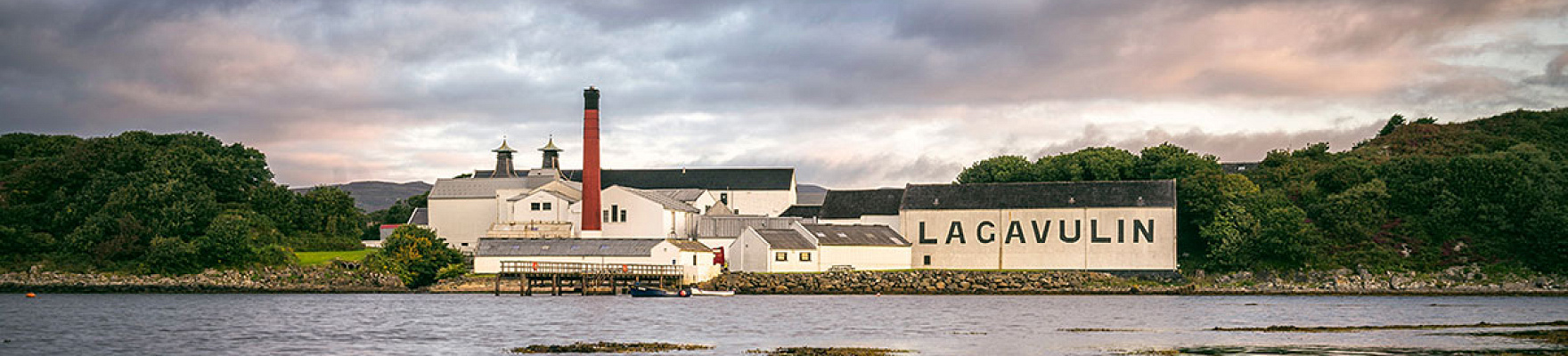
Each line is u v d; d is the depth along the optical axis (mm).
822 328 114375
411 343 102375
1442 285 182625
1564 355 89438
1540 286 181875
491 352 95688
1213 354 91625
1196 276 189375
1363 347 95438
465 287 182500
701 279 183750
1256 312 137750
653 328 114312
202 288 181500
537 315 130875
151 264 184875
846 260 187750
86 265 186375
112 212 191125
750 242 185375
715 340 103000
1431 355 89875
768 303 155250
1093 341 102625
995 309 142750
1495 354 90188
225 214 195625
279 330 113688
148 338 107062
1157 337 105000
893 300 162375
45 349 99000
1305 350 93875
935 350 96188
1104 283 186125
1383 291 178500
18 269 184625
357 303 152500
